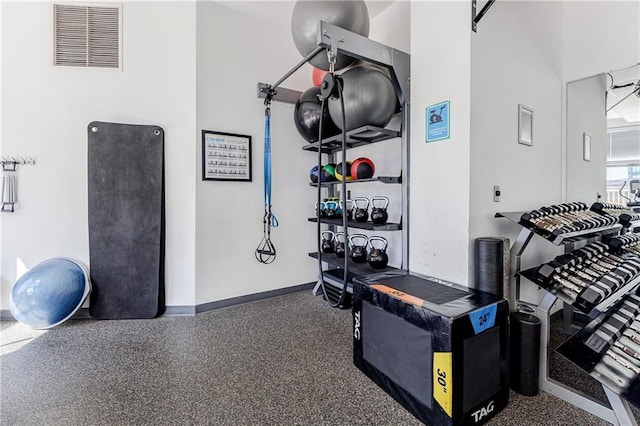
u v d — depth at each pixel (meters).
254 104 3.28
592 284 1.61
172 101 2.91
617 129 2.47
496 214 2.04
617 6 2.43
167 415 1.56
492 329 1.52
